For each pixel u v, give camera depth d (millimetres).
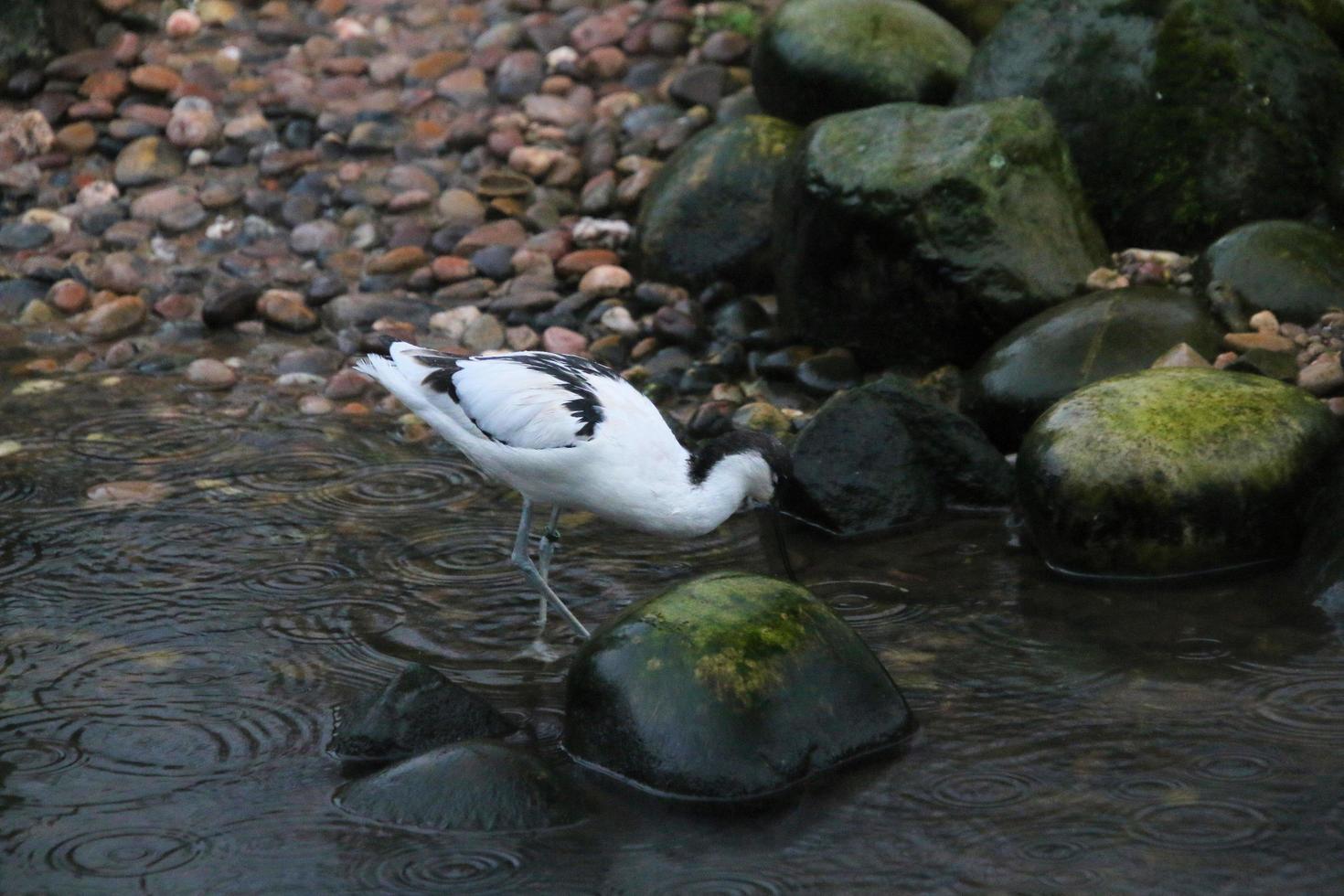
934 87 14727
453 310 14055
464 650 9250
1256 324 11555
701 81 16594
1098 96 13414
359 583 10055
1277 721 8039
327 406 12820
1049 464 10016
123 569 10180
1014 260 12039
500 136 16391
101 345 13984
